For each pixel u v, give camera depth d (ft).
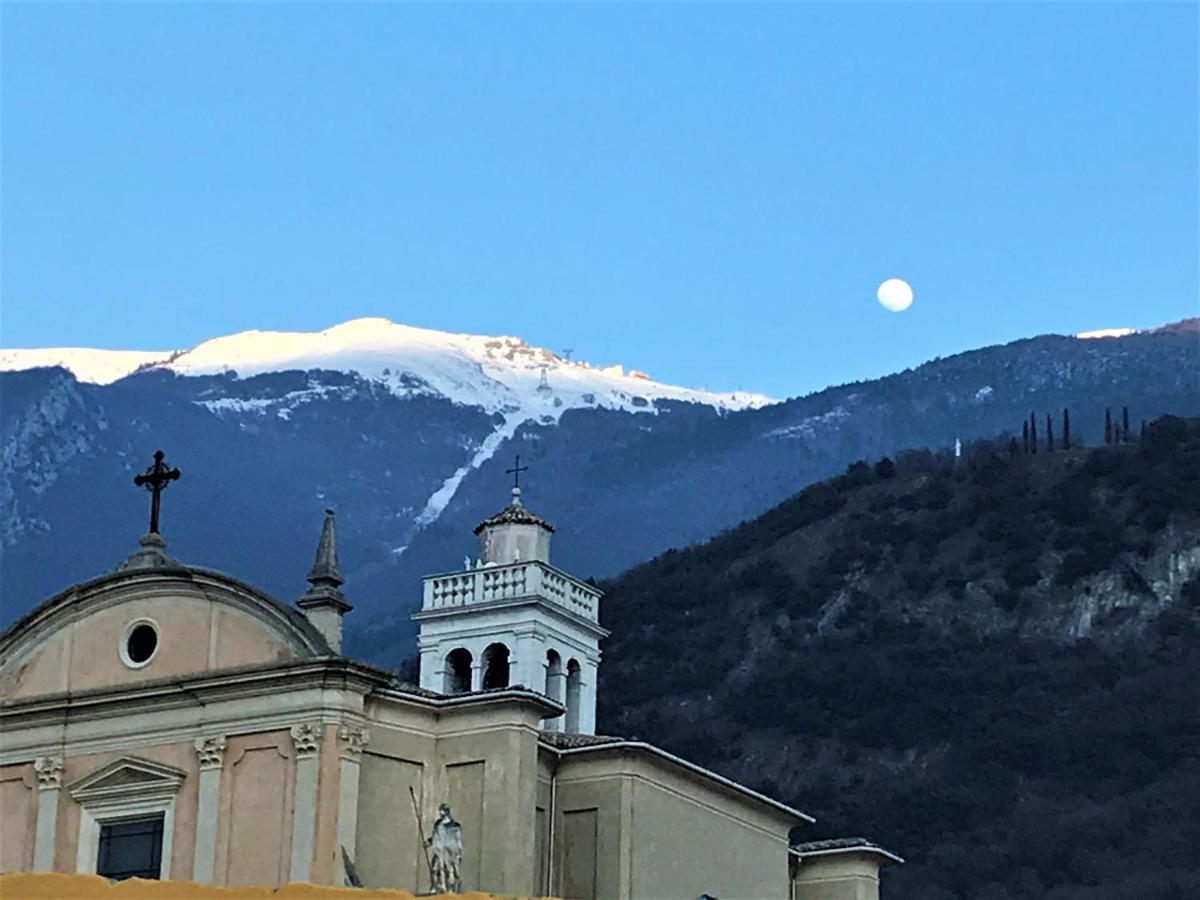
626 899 175.11
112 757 172.76
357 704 168.04
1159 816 514.27
